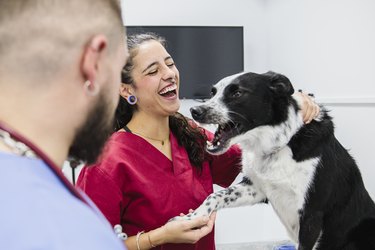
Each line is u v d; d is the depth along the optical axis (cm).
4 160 50
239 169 188
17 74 52
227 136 178
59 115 55
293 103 176
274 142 172
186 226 135
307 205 169
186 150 164
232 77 189
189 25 477
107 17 57
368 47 348
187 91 468
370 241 181
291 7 443
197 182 163
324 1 394
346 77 374
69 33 53
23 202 46
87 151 63
